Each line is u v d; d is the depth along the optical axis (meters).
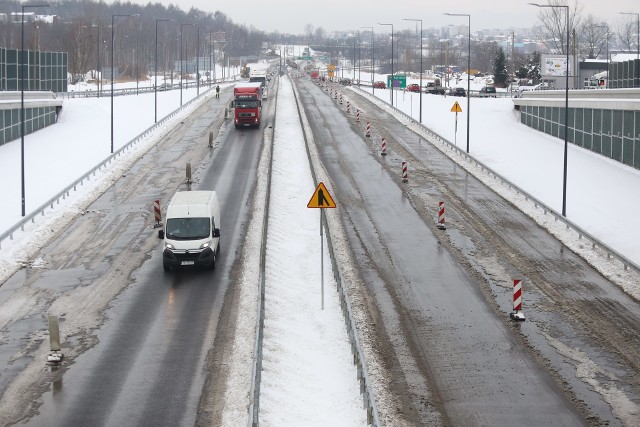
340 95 125.81
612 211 48.38
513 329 29.05
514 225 45.22
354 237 42.16
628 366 25.75
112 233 42.88
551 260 38.22
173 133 84.38
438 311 30.91
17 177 59.38
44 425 21.33
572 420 22.03
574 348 27.27
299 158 67.31
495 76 184.50
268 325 28.61
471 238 42.19
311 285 33.97
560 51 176.88
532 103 90.31
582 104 74.56
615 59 135.62
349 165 64.38
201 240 35.75
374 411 20.19
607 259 38.16
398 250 39.69
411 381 24.50
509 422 21.91
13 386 23.78
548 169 63.19
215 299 31.97
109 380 24.22
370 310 30.88
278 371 24.61
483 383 24.41
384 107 110.69
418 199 51.72
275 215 46.75
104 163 62.31
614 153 67.88
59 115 96.94
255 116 86.00
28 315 30.09
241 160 66.44
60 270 36.16
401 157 68.62
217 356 26.06
